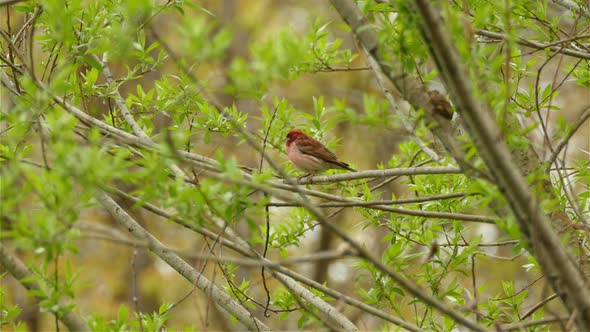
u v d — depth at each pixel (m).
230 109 13.34
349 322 11.11
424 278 10.91
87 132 11.20
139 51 12.59
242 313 11.45
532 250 8.41
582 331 7.86
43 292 8.47
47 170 8.02
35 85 9.17
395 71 8.49
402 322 9.63
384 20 9.23
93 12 11.55
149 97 13.29
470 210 12.73
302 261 7.38
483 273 24.25
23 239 7.45
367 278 13.70
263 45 7.98
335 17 29.53
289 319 24.95
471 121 7.43
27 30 13.57
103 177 7.38
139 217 13.04
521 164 9.17
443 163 11.10
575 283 7.73
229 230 11.52
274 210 15.56
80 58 11.16
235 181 7.58
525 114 11.72
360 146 29.81
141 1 9.33
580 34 12.62
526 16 11.85
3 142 12.03
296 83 30.30
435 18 7.20
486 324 11.41
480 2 11.19
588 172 11.98
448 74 7.34
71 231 7.62
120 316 9.62
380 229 26.58
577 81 12.02
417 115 8.06
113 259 27.62
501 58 8.48
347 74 30.44
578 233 10.98
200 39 7.60
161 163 8.05
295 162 14.97
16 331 10.12
